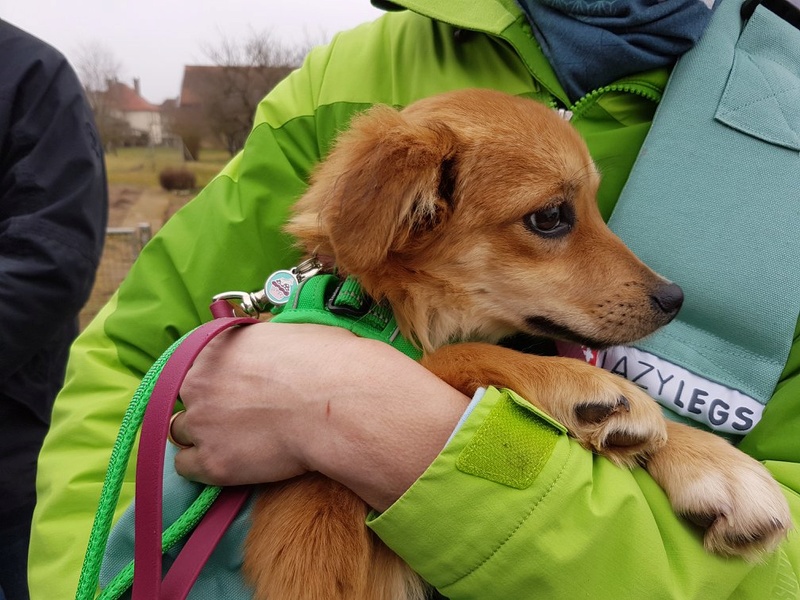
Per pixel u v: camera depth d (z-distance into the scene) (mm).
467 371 343
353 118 423
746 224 368
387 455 286
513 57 446
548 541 260
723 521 279
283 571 317
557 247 396
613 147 426
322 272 408
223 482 324
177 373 296
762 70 397
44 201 596
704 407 361
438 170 381
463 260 398
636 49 398
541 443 269
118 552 344
